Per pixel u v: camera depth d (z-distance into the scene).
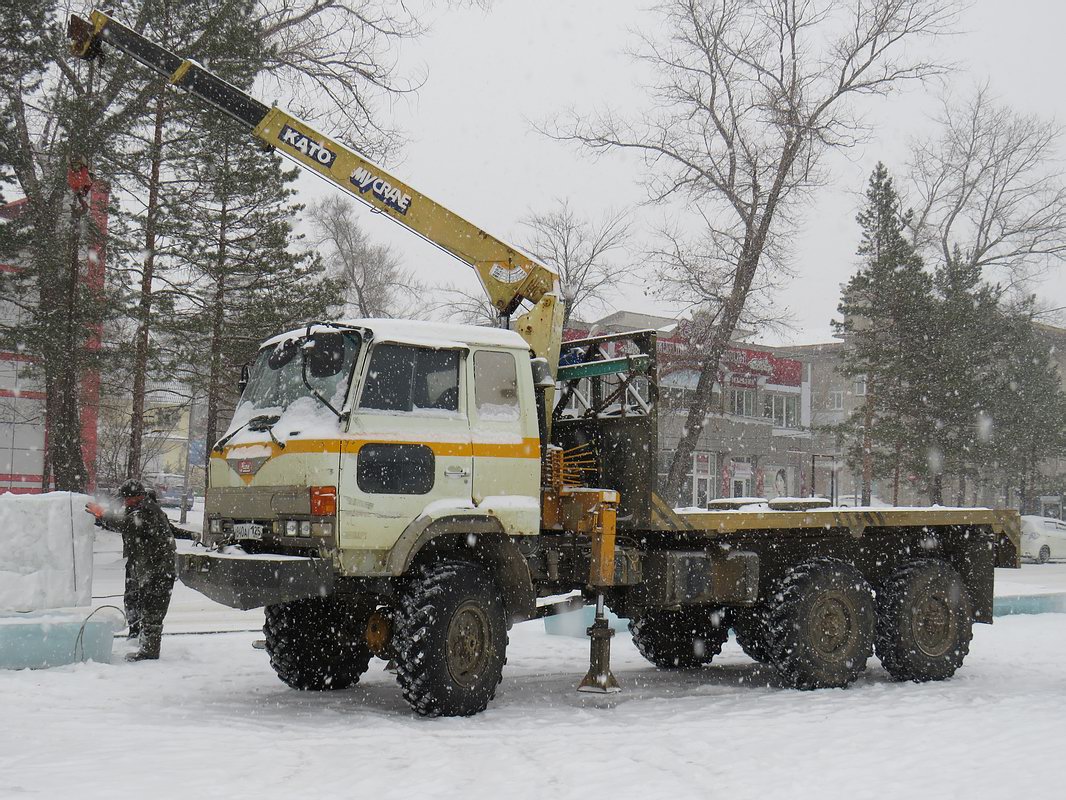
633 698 8.09
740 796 4.95
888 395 36.28
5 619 8.63
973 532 10.09
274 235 25.02
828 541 9.41
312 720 6.93
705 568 8.34
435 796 4.94
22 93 21.44
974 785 5.11
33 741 5.97
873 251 37.44
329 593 6.77
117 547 25.16
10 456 31.05
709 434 43.50
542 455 8.16
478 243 9.34
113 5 20.81
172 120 23.14
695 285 27.94
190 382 24.78
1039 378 45.47
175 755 5.67
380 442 6.99
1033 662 10.49
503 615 7.30
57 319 21.80
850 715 7.21
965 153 38.25
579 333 34.16
